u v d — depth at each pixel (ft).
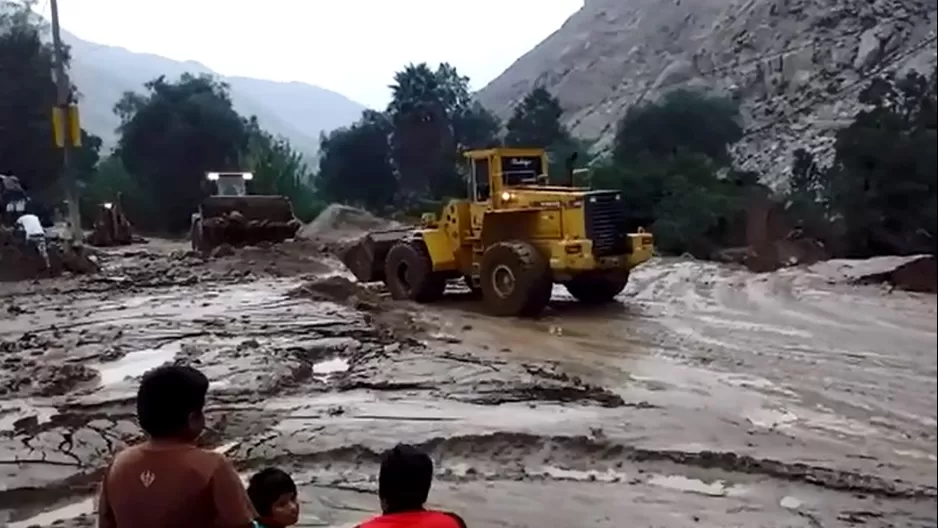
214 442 21.54
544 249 41.11
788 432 20.71
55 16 68.44
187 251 77.41
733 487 17.72
